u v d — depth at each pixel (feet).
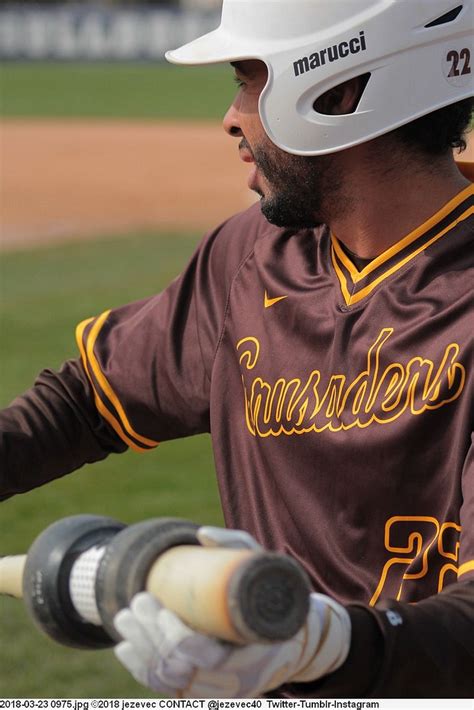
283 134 20.86
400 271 20.58
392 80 20.40
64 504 64.08
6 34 413.59
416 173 20.67
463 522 17.60
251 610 12.07
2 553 55.83
